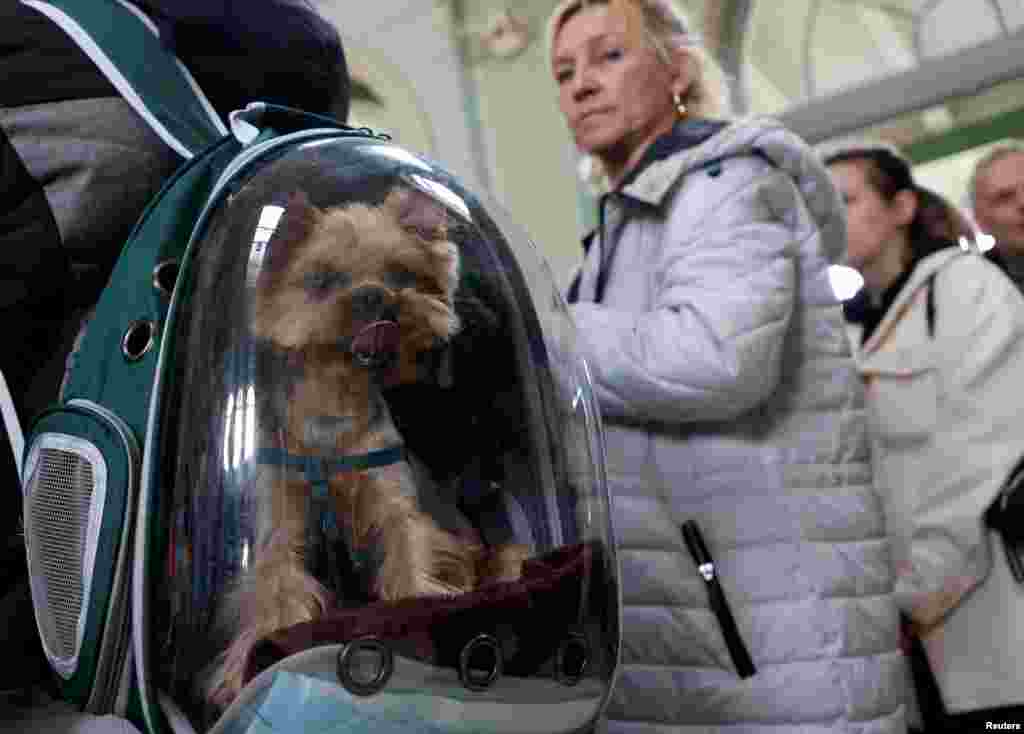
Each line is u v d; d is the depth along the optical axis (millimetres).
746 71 3227
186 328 717
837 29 3125
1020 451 2525
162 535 685
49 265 807
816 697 1456
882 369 2717
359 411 708
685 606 1503
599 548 786
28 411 804
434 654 674
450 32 3756
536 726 713
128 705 699
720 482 1522
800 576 1495
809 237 1642
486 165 3719
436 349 744
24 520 751
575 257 3527
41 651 787
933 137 2875
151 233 783
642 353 1486
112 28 890
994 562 2506
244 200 750
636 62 1793
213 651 668
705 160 1598
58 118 825
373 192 785
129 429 712
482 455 740
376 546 685
